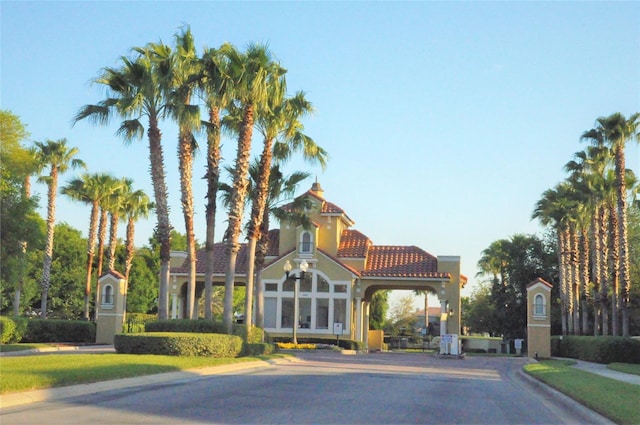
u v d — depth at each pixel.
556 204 51.12
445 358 38.62
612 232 42.62
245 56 30.19
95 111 30.19
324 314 47.81
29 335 37.00
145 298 75.62
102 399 13.60
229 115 33.88
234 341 26.92
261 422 11.35
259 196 33.12
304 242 48.38
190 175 32.16
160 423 10.91
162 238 30.50
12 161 36.59
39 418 11.01
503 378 24.91
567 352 43.06
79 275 67.31
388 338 65.75
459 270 48.22
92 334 40.28
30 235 37.06
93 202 51.22
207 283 32.19
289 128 34.06
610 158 45.09
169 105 30.05
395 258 50.50
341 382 19.09
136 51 30.53
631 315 55.69
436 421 12.31
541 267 65.06
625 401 14.75
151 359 21.86
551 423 12.89
